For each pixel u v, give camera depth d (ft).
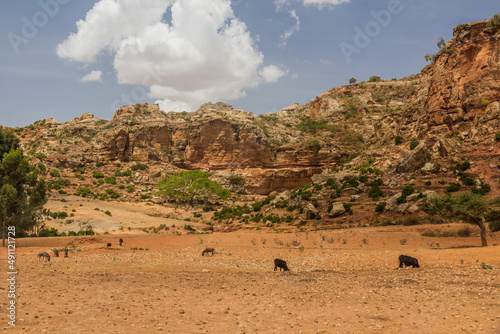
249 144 485.97
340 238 124.47
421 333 29.19
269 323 31.94
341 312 35.60
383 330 29.91
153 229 218.79
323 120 613.11
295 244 117.19
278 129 561.84
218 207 369.09
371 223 166.61
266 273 61.00
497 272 54.08
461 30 245.04
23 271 58.80
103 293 42.98
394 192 195.00
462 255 70.54
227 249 107.86
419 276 54.08
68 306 36.42
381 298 41.34
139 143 484.74
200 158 497.87
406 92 642.63
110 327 29.96
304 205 210.59
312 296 42.78
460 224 138.21
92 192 369.09
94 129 541.75
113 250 109.60
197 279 53.93
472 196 94.53
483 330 29.60
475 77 230.07
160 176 445.78
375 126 329.72
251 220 224.12
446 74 245.24
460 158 204.23
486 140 206.80
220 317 33.83
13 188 139.85
